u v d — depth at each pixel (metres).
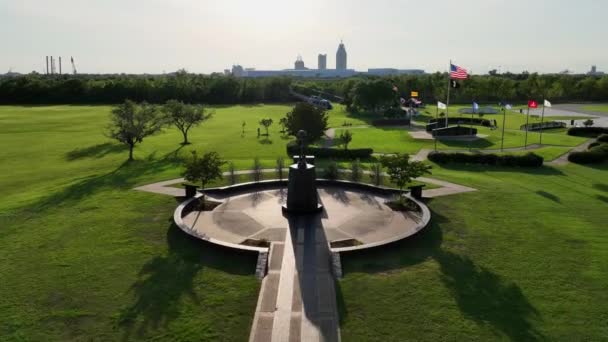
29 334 12.34
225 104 114.38
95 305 13.82
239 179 30.14
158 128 42.66
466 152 39.75
